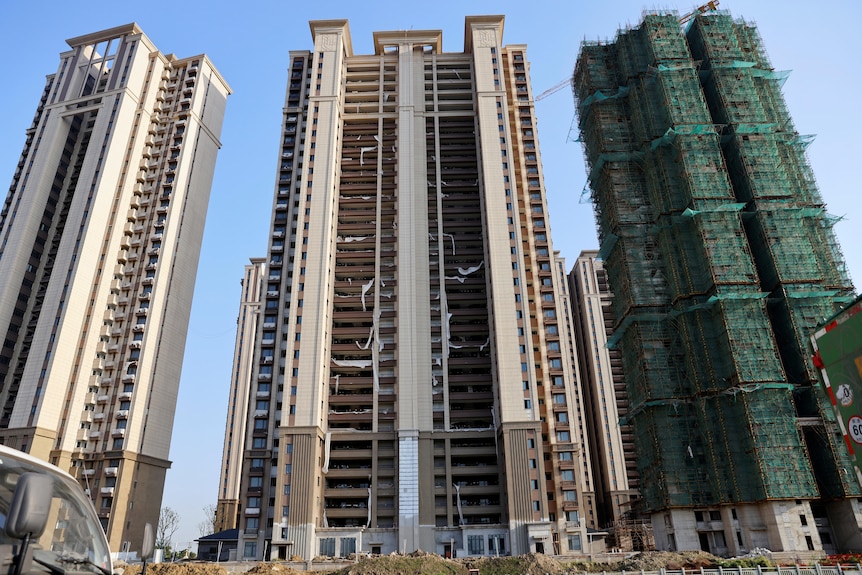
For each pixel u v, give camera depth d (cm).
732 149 9406
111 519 8788
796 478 7162
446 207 11156
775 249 8556
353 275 10475
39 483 594
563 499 8888
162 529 13412
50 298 9900
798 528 7000
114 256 10650
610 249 9725
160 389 10206
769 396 7588
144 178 11556
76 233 10394
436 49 12656
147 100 11988
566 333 15475
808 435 7938
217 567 5334
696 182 8838
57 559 700
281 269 10819
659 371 8319
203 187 12250
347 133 11762
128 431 9375
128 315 10312
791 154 9594
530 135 11531
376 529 8569
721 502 7394
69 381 9512
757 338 7900
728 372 7919
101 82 12069
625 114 10094
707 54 9981
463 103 11825
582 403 14625
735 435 7681
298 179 11525
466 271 10500
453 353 10019
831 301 8438
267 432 9794
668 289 8819
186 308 11231
